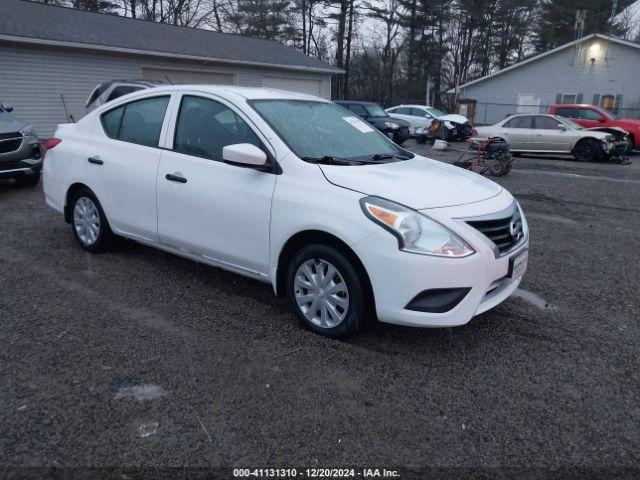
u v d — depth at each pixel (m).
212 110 4.04
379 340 3.51
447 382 3.03
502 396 2.91
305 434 2.56
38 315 3.78
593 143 14.52
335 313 3.41
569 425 2.67
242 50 20.70
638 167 13.64
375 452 2.45
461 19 41.78
